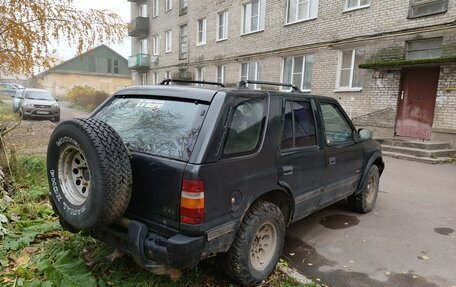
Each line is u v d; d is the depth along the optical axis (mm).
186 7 22094
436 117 9844
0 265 2830
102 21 6438
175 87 2982
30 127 11555
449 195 5980
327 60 12938
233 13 17828
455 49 9234
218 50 19281
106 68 48906
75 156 2668
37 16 5934
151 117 2854
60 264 2770
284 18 14758
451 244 4004
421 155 9117
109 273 2881
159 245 2354
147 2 27531
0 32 5902
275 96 3172
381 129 11219
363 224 4586
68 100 37062
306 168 3473
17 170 5145
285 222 3412
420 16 9984
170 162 2422
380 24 11070
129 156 2516
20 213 3906
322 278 3229
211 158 2422
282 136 3172
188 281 2840
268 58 15750
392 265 3492
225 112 2596
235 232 2674
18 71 6441
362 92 11727
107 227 2664
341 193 4312
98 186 2312
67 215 2594
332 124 4109
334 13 12555
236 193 2625
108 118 3156
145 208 2531
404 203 5516
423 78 10305
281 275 3189
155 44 27156
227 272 2824
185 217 2332
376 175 5133
